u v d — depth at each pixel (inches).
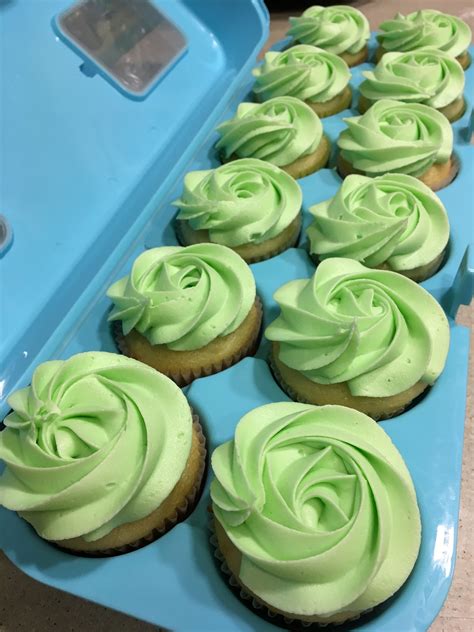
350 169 12.3
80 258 10.0
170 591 7.1
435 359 8.4
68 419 7.6
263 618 7.0
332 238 10.3
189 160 12.4
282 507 6.7
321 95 13.8
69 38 11.3
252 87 14.7
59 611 9.0
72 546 7.4
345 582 6.3
